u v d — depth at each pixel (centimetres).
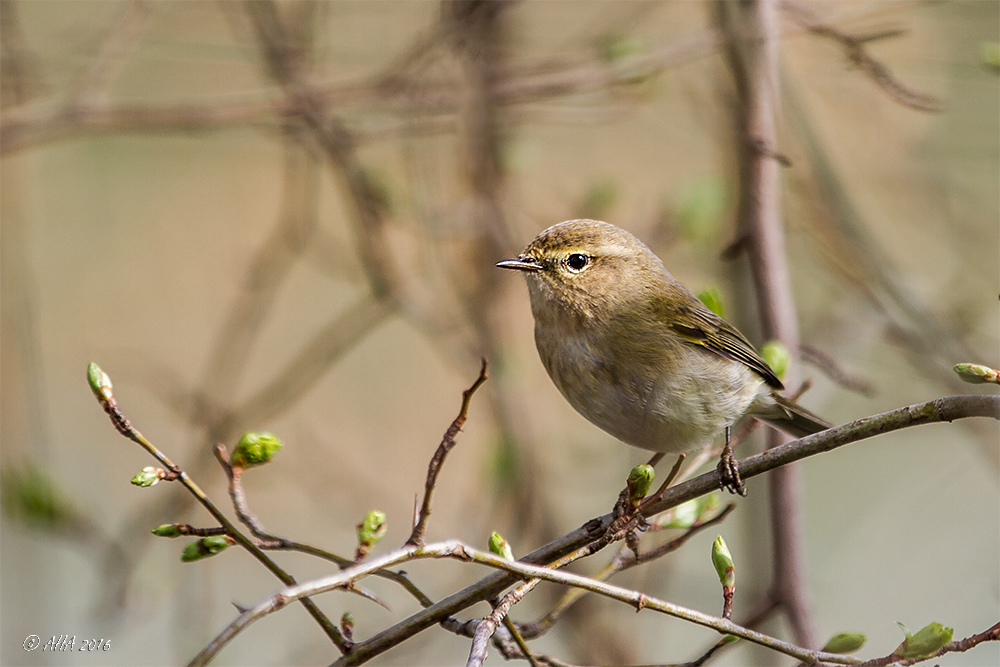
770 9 904
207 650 468
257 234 1692
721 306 823
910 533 1344
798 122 1139
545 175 1588
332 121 1208
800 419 875
